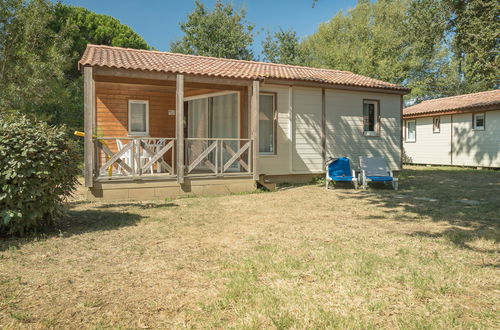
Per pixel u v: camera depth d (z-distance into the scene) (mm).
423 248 4832
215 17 32375
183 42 33344
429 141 22891
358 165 14055
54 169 5496
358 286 3535
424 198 9375
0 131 5211
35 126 5730
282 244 5031
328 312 2992
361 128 14141
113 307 3139
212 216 7031
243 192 10367
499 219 6730
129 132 12430
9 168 5117
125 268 4098
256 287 3504
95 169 8727
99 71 8531
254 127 10477
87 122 8383
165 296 3354
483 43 10289
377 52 32062
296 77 12094
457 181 13555
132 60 10086
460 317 2932
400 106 15023
